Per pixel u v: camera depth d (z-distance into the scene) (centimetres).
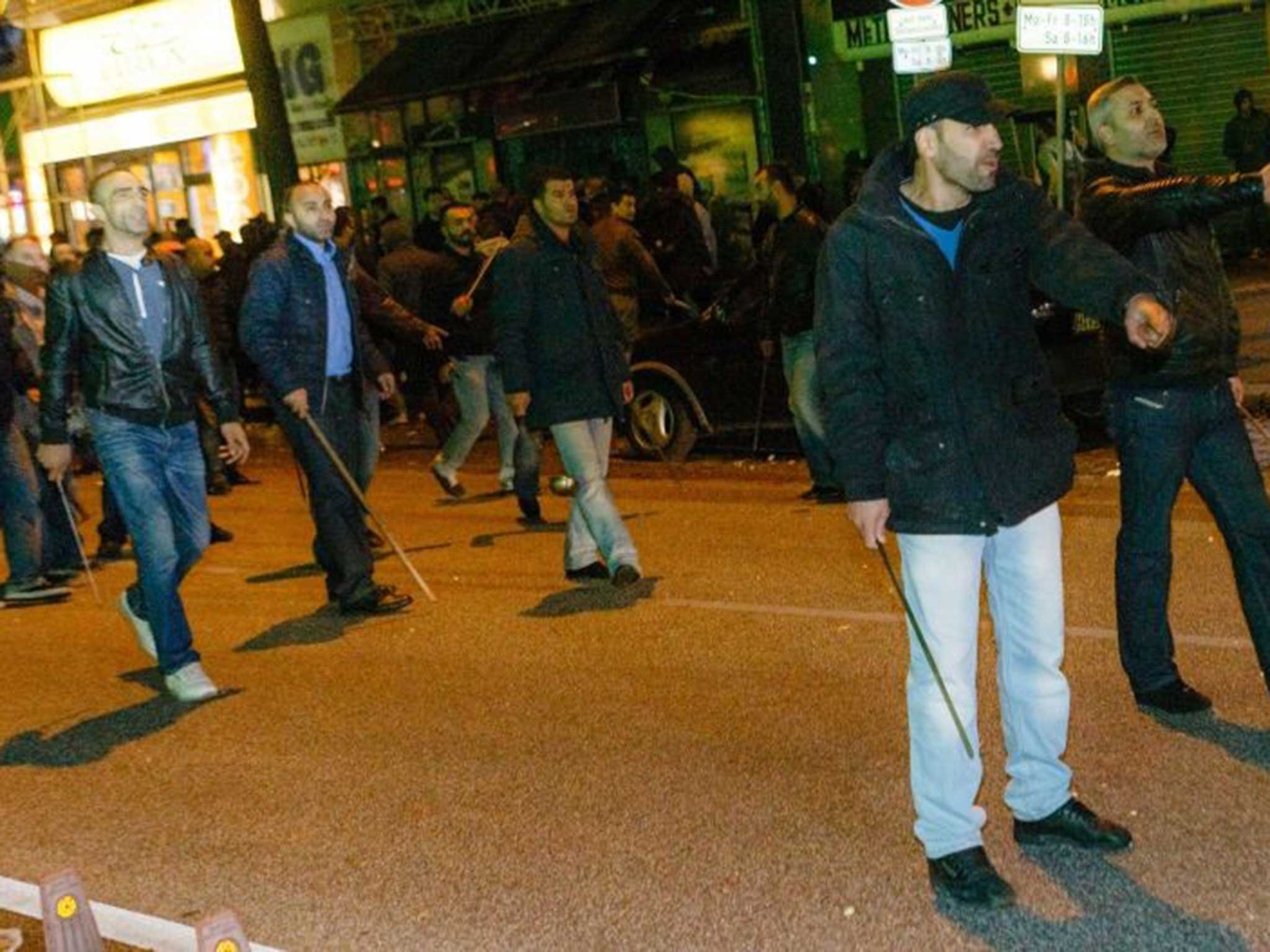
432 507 1242
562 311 890
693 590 898
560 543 1065
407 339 1013
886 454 480
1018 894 493
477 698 746
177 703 790
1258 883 486
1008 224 471
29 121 3127
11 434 1034
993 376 474
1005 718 515
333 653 852
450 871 556
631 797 604
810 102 2194
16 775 708
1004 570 496
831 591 864
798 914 496
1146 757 588
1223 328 589
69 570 1120
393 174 2650
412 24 2552
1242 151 2067
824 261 479
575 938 497
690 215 1722
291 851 589
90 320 757
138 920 542
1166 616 626
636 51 2231
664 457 1339
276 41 2720
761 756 632
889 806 571
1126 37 2150
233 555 1145
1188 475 605
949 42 1297
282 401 896
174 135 2897
